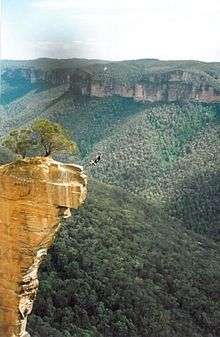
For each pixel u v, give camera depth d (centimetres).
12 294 3556
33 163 3469
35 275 3606
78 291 8125
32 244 3494
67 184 3431
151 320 8131
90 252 9781
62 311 7519
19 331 3625
